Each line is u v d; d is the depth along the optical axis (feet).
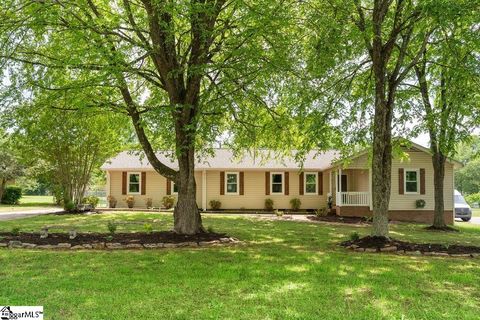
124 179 85.46
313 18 34.14
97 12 33.86
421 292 19.94
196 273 22.99
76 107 35.19
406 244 35.50
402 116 45.19
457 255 31.86
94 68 31.30
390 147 37.65
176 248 32.76
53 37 35.47
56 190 97.19
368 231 49.21
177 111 33.91
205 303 17.26
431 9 28.30
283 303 17.43
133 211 76.59
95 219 59.21
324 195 85.46
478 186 177.58
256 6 29.48
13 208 93.15
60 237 35.78
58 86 36.14
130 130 47.06
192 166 38.88
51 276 21.83
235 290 19.45
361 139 42.34
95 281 20.76
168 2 29.12
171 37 32.65
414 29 38.58
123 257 27.94
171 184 84.94
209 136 36.42
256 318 15.35
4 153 91.97
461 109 37.27
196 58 35.68
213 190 84.74
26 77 34.68
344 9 34.65
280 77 36.94
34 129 37.45
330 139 39.63
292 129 43.42
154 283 20.58
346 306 17.22
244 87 35.81
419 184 73.10
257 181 85.20
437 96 51.67
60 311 15.90
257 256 29.27
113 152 75.25
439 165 57.26
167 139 36.01
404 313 16.38
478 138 48.08
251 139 42.09
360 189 80.48
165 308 16.47
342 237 42.34
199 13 32.76
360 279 22.36
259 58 32.17
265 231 46.83
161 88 40.93
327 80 40.52
